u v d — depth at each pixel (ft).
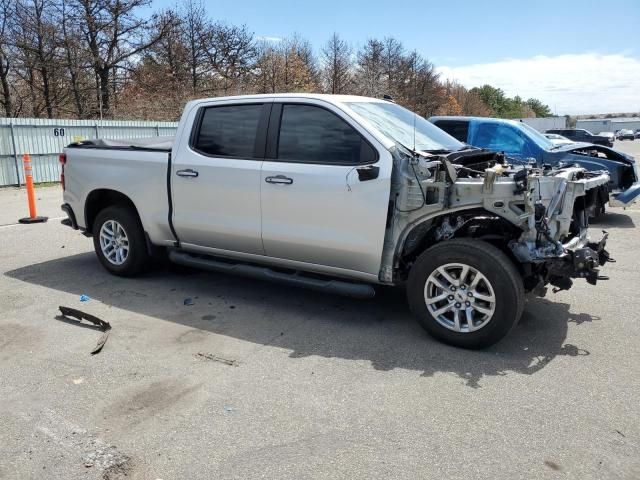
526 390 11.88
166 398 11.62
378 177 14.11
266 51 130.52
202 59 115.24
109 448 9.87
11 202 41.55
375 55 147.54
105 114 99.91
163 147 18.94
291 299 18.01
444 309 14.12
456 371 12.82
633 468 9.24
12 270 21.45
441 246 13.89
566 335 14.93
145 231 19.12
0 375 12.66
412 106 155.63
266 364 13.25
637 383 12.18
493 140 33.42
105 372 12.82
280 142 15.85
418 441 10.03
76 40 95.45
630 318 16.20
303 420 10.76
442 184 13.62
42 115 98.89
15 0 90.12
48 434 10.30
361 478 9.02
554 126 236.84
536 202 13.11
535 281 14.03
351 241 14.71
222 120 17.03
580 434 10.21
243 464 9.41
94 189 20.12
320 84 139.13
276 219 15.84
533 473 9.12
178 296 18.34
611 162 30.22
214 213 17.08
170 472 9.23
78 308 17.15
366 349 14.10
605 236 16.33
